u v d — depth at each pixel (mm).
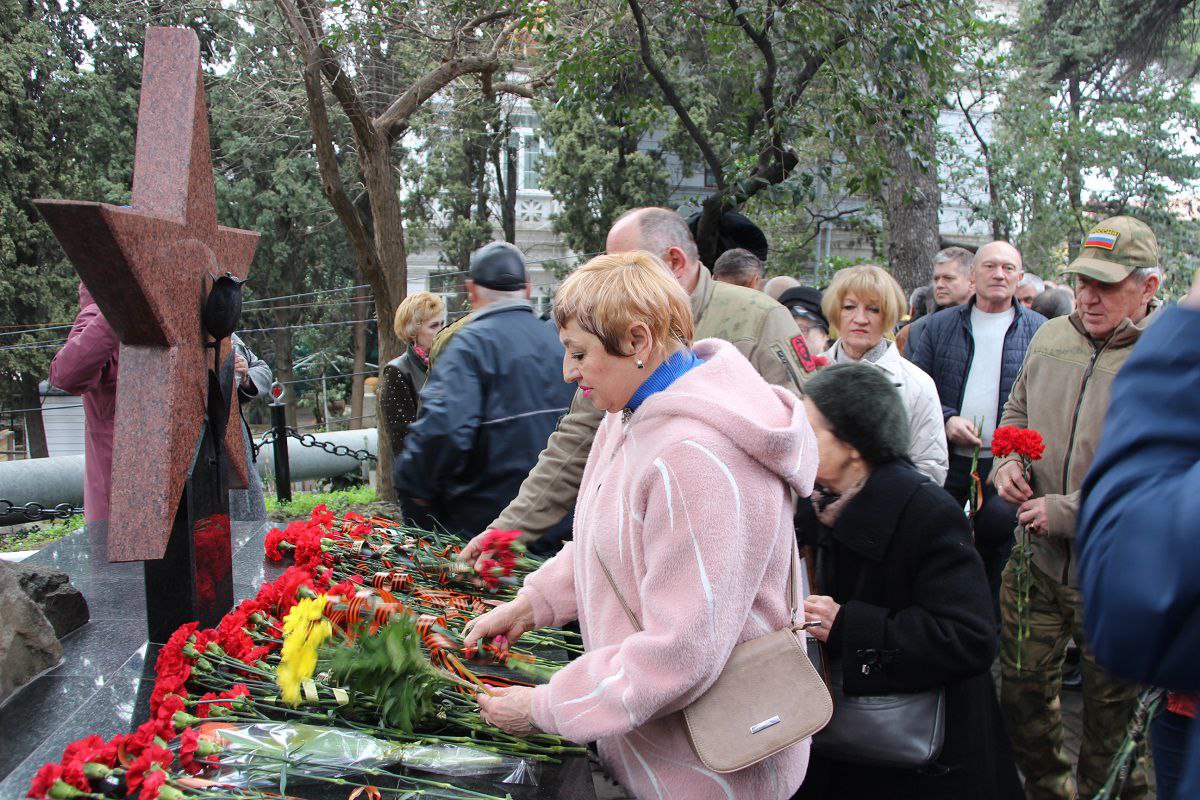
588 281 1737
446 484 3158
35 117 17609
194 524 2863
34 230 17625
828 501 2400
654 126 17906
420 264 23438
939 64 7074
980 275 4418
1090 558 888
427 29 9016
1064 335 3393
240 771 1920
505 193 21672
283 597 2459
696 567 1584
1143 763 3057
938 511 2271
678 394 1684
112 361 3846
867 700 2223
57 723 2377
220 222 20203
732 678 1671
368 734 2100
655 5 7762
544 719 1720
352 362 23141
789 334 3123
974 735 2301
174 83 2973
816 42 6582
